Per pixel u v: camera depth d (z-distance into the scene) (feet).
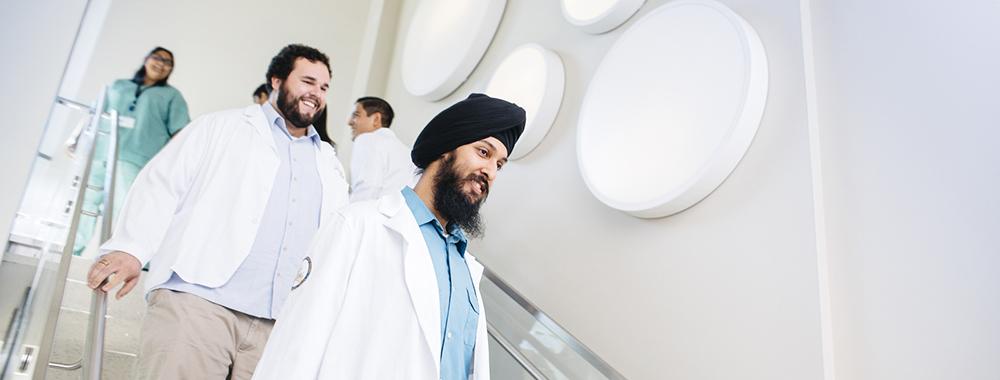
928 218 7.07
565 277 10.90
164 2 21.30
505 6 15.38
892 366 6.92
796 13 8.92
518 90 13.16
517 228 12.29
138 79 19.25
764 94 8.84
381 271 5.27
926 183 7.20
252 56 21.79
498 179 13.24
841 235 7.77
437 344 5.09
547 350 8.68
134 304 11.69
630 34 11.10
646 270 9.55
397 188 13.34
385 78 20.61
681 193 8.98
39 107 8.02
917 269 7.01
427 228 5.76
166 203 7.59
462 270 5.88
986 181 6.72
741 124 8.66
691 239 9.10
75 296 11.46
